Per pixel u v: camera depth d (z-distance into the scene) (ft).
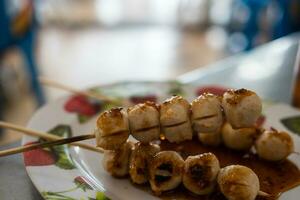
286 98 1.81
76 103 1.54
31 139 1.29
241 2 5.16
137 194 1.18
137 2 7.97
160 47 6.02
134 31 6.68
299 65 1.66
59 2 7.35
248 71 2.06
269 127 1.48
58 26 6.72
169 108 1.17
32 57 3.79
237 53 5.31
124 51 5.82
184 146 1.40
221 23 6.81
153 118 1.16
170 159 1.18
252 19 4.89
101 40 6.24
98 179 1.22
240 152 1.38
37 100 3.81
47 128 1.40
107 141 1.13
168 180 1.17
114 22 7.03
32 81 3.83
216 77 1.99
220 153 1.38
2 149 1.34
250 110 1.17
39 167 1.19
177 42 6.24
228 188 1.12
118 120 1.13
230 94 1.19
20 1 3.58
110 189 1.19
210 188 1.16
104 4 7.82
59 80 4.80
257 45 4.86
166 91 1.71
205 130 1.19
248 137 1.34
